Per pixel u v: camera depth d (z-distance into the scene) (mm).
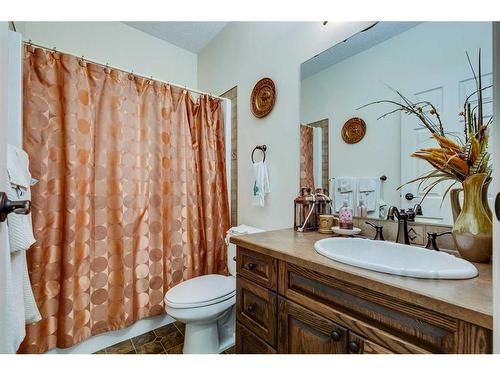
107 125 1552
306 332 845
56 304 1381
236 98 2062
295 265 899
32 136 1316
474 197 808
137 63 2221
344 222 1222
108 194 1555
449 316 549
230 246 1757
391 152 1148
